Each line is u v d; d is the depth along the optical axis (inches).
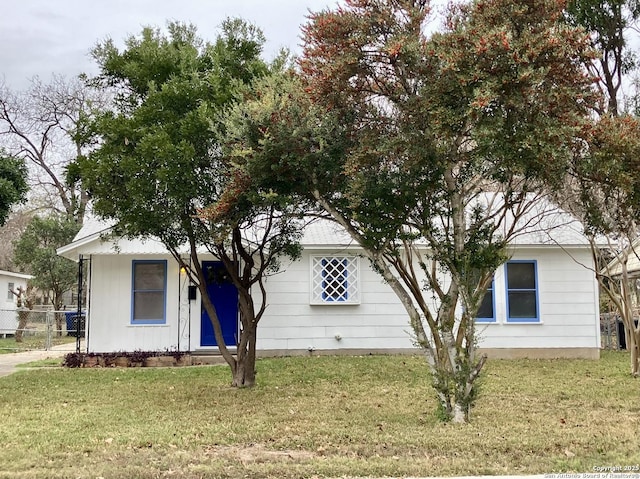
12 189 473.7
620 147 287.3
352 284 593.3
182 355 549.6
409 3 285.6
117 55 411.2
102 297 582.9
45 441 263.7
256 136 306.8
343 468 221.0
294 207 349.7
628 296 471.8
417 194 286.0
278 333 586.2
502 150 255.6
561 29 252.5
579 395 378.3
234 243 422.0
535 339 592.1
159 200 369.7
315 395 384.2
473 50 250.8
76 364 537.6
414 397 374.9
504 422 297.4
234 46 421.7
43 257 1011.9
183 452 246.1
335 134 301.7
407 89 285.7
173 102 376.8
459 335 313.0
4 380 454.9
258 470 219.1
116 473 215.8
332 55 281.1
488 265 292.8
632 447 249.4
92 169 365.1
